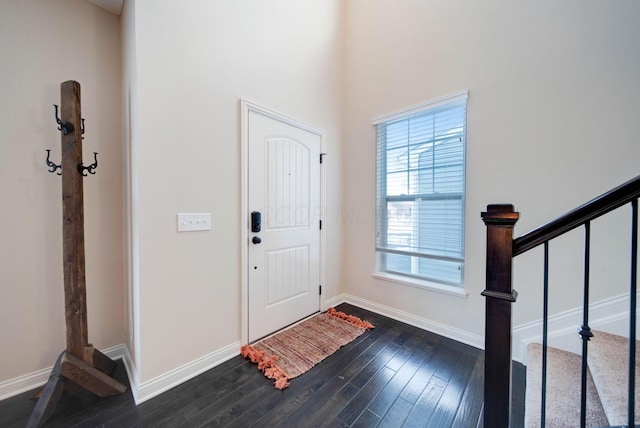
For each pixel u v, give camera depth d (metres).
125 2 1.69
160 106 1.53
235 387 1.59
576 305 1.67
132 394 1.52
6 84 1.48
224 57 1.84
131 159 1.57
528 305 1.83
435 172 2.30
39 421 1.24
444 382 1.64
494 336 0.98
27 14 1.53
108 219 1.85
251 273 2.05
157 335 1.54
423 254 2.38
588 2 1.61
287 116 2.29
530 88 1.80
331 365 1.81
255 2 2.04
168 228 1.58
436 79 2.24
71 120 1.48
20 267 1.54
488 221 0.98
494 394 0.98
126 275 1.83
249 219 2.03
